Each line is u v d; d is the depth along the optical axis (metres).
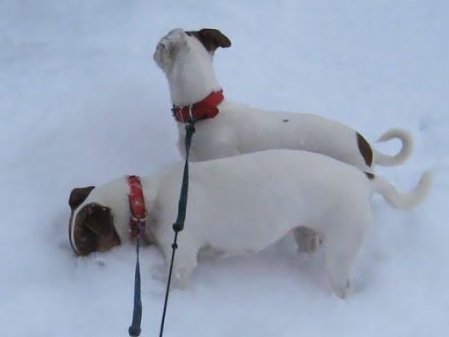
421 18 3.85
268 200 2.59
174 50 2.79
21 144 2.94
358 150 2.82
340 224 2.60
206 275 2.66
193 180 2.60
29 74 3.23
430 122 3.33
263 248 2.64
